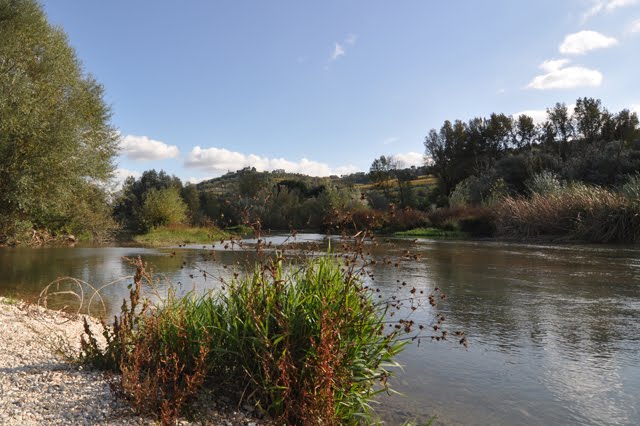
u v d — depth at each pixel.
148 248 20.36
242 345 3.25
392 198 47.44
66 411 2.79
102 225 25.20
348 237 3.62
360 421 3.14
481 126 57.31
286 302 3.31
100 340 5.11
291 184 56.31
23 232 18.47
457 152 55.72
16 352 4.11
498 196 30.89
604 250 15.81
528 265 12.20
